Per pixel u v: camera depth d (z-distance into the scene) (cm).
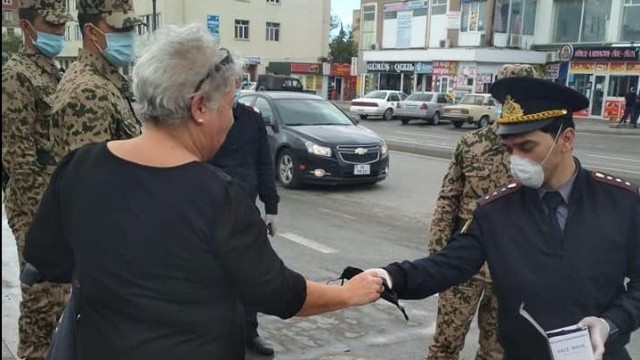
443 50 3456
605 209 192
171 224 148
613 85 2931
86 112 249
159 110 153
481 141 303
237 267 151
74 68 270
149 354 148
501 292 200
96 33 269
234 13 4647
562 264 190
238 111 381
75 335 166
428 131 2312
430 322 452
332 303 181
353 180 960
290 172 977
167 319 148
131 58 276
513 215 200
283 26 4897
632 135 2355
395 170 1206
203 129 160
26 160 292
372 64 4031
